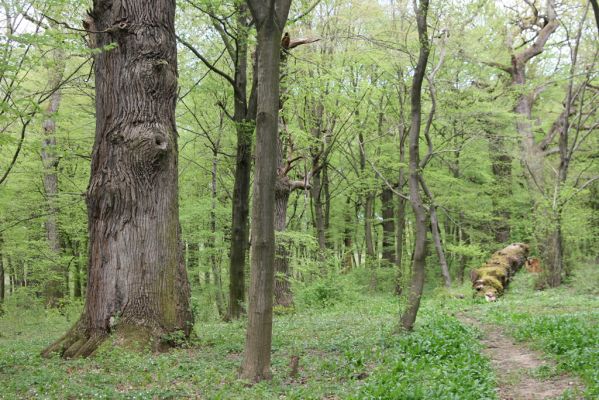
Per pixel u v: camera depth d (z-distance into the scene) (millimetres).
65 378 7328
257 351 7344
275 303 17859
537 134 30562
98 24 10336
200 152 23406
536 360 8391
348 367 8023
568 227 21516
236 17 14453
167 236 10375
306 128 19266
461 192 24391
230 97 21109
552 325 10172
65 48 9570
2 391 6535
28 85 17672
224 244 22172
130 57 10211
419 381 6918
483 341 10531
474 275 20828
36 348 10938
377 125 25422
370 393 6297
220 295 24016
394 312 15594
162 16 10422
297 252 22719
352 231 33000
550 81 22906
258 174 7312
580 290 19484
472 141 22250
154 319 10000
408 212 29797
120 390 6973
